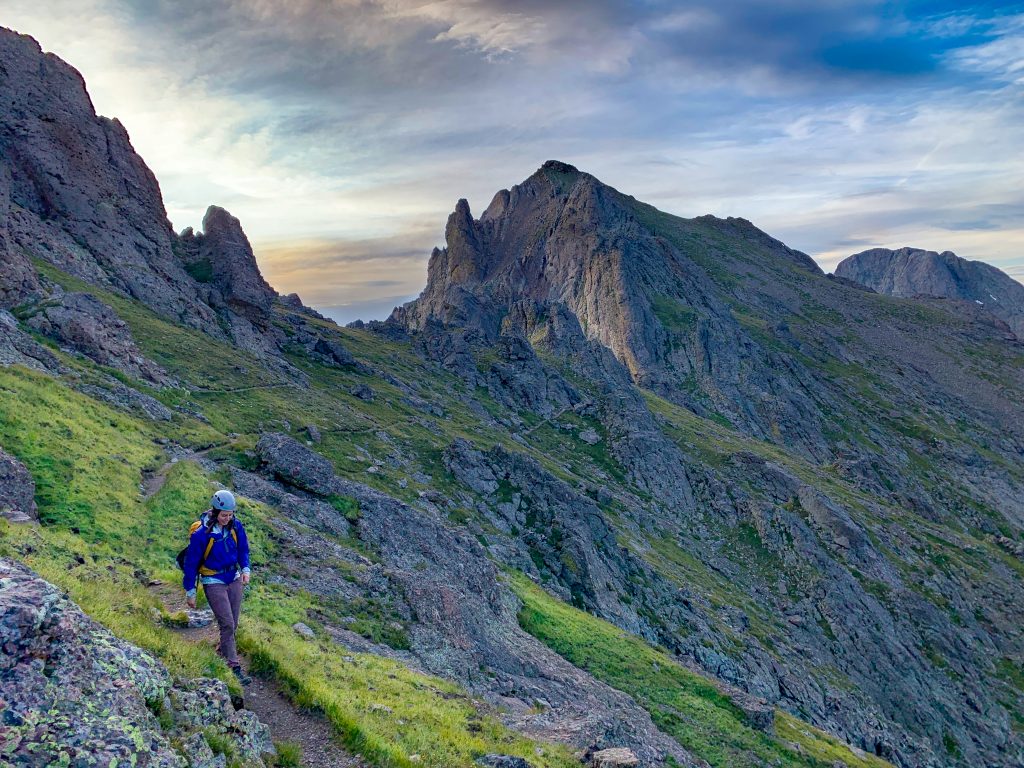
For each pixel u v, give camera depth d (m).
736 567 144.12
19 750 7.95
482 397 194.62
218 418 84.69
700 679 64.19
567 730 29.89
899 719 115.38
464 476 108.12
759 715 60.59
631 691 57.62
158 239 134.88
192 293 134.50
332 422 111.06
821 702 98.62
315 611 32.78
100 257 117.12
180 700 11.48
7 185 108.19
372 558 49.81
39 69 125.44
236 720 12.50
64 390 52.06
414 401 155.00
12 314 74.25
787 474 185.50
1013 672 142.50
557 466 155.38
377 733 16.55
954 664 134.88
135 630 13.73
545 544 93.81
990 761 115.50
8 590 9.80
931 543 185.12
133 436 51.28
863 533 165.75
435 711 22.98
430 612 40.91
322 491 57.78
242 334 136.38
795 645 115.62
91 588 16.25
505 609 60.94
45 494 33.66
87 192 123.62
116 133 137.25
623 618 85.44
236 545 15.60
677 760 44.91
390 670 27.50
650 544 130.12
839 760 61.47
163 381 86.62
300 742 14.44
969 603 162.62
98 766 8.36
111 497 36.59
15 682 8.74
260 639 18.97
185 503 39.50
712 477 177.88
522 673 44.53
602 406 199.25
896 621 141.75
